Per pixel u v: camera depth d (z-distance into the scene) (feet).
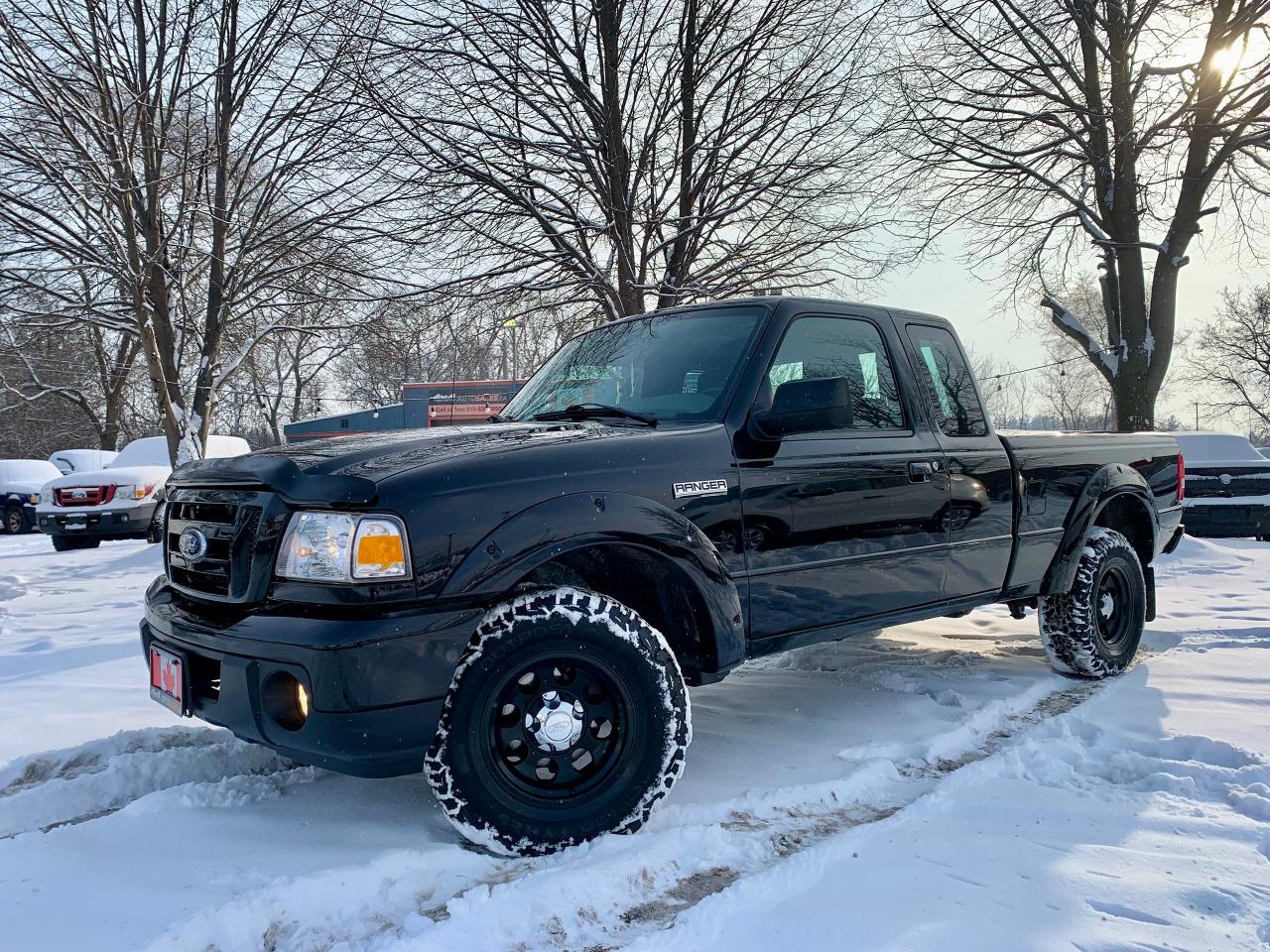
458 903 7.30
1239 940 7.01
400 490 8.24
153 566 36.63
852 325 12.68
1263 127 38.63
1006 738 12.48
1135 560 16.05
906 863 8.41
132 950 6.58
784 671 16.43
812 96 32.30
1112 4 36.88
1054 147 39.83
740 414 10.83
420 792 10.14
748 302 12.21
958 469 13.11
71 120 36.29
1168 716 13.10
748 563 10.49
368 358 44.11
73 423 119.34
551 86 31.73
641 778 8.90
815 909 7.54
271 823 9.14
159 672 9.68
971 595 13.48
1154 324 40.40
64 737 12.87
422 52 29.78
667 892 7.98
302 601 8.24
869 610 11.97
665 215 33.65
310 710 7.84
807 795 10.03
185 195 38.34
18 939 6.77
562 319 35.32
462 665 8.23
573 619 8.63
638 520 9.19
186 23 37.06
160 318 39.96
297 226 37.60
